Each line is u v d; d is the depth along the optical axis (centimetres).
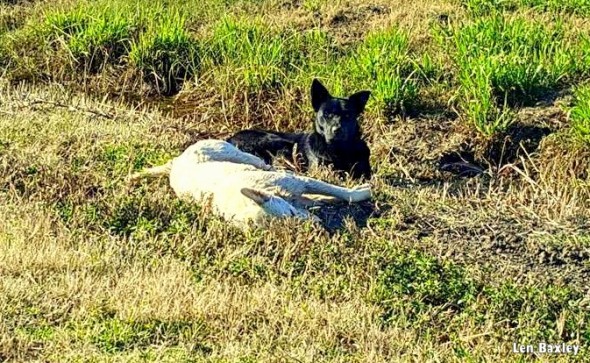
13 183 935
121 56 1514
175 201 878
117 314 680
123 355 624
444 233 862
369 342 679
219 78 1429
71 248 801
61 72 1506
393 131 1280
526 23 1431
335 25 1580
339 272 790
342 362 648
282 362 636
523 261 822
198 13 1669
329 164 1081
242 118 1375
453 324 729
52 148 1062
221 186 866
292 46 1492
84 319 671
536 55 1376
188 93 1453
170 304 698
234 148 937
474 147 1238
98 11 1609
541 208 946
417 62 1381
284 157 1108
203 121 1368
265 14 1647
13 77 1499
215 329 679
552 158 1180
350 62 1402
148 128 1194
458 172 1213
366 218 882
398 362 655
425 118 1296
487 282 784
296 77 1403
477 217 895
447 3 1628
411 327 721
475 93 1276
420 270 785
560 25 1459
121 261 786
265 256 805
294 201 875
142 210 869
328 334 685
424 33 1509
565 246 836
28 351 619
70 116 1215
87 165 1014
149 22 1574
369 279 779
